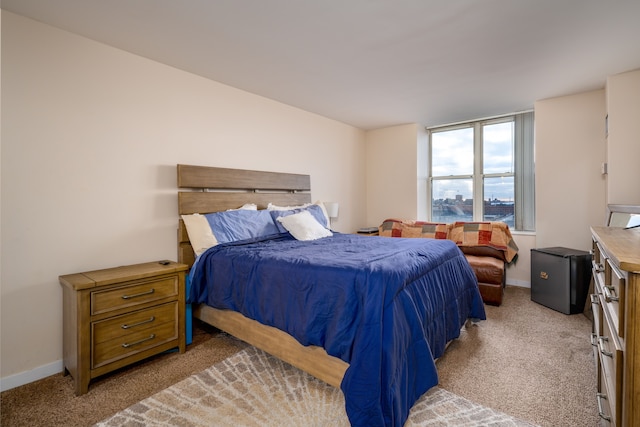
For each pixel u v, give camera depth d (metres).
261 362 2.12
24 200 1.90
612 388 1.08
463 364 2.06
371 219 5.09
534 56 2.42
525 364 2.05
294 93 3.28
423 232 4.25
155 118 2.53
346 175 4.68
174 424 1.53
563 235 3.44
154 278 2.12
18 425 1.53
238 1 1.73
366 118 4.32
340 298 1.61
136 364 2.10
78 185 2.12
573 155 3.36
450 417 1.54
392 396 1.36
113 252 2.29
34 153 1.94
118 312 1.94
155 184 2.53
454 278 2.33
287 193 3.63
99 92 2.21
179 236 2.64
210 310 2.46
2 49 1.82
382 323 1.47
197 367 2.06
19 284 1.88
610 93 2.78
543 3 1.74
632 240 1.44
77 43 2.11
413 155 4.62
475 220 4.48
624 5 1.76
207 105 2.88
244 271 2.12
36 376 1.94
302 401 1.69
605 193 3.21
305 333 1.69
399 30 2.04
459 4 1.76
